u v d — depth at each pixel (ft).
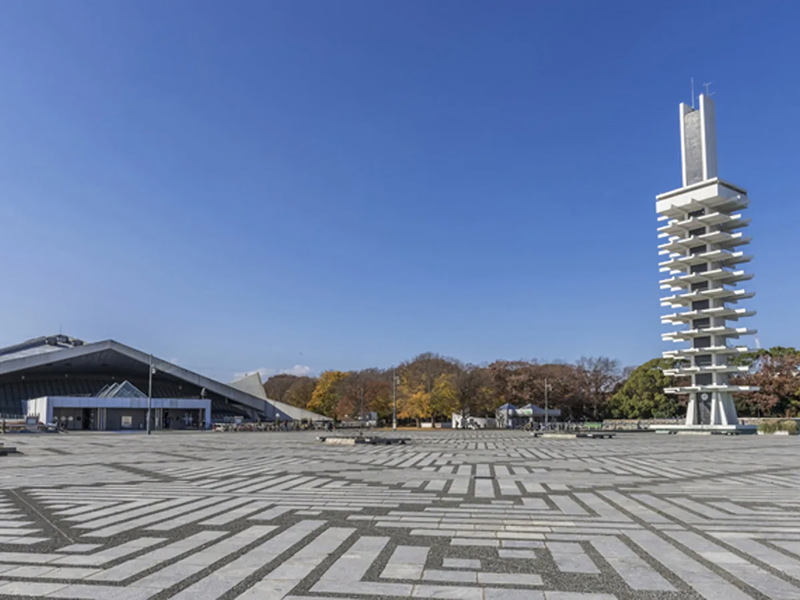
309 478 62.34
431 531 34.40
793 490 52.65
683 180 248.11
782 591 23.26
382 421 303.89
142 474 67.36
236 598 22.36
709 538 32.65
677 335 243.19
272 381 481.87
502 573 25.68
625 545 30.94
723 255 236.43
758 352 297.74
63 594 22.88
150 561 27.78
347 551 29.66
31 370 276.82
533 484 56.65
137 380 326.65
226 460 87.15
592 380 335.26
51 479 62.49
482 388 290.76
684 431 225.97
